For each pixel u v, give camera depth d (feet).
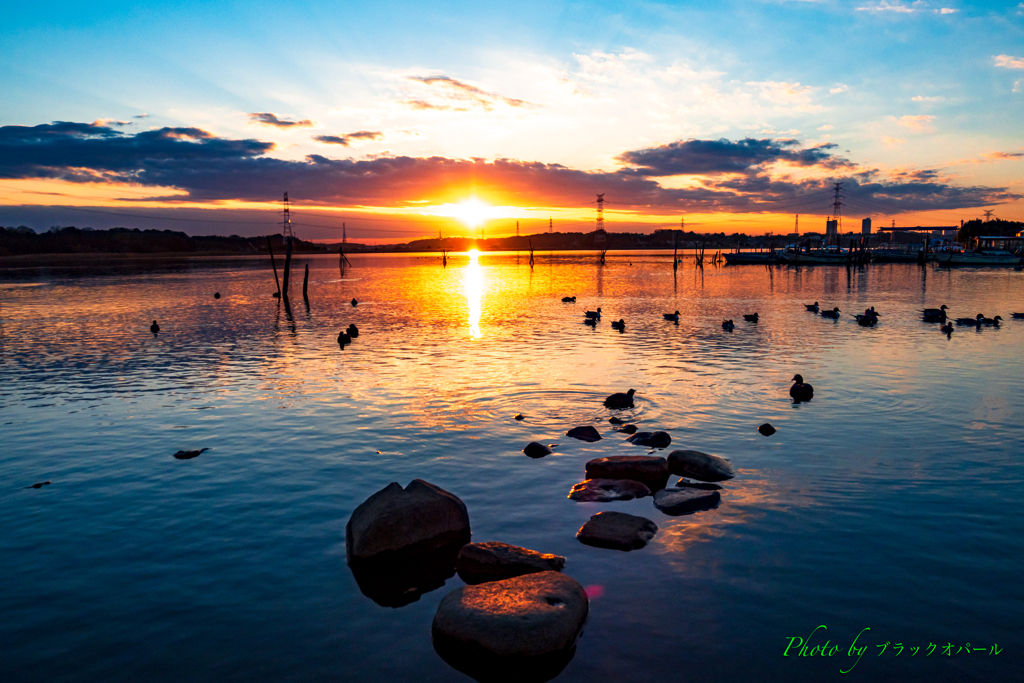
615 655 22.35
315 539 32.09
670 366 78.33
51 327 133.08
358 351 94.94
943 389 62.90
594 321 131.34
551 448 46.06
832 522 32.53
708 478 39.19
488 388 66.54
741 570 27.96
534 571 27.48
